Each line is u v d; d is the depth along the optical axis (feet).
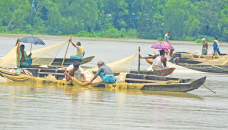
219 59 261.03
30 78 157.99
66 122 90.68
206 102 127.03
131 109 109.29
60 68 181.98
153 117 100.01
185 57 303.48
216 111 111.86
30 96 123.85
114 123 91.76
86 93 135.64
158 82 152.46
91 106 111.04
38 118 93.56
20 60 187.93
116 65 175.94
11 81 160.45
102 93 137.28
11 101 113.60
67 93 133.59
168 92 146.92
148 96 134.82
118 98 127.44
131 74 162.81
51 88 144.87
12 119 91.56
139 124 91.86
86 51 393.50
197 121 97.76
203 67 236.02
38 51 222.48
